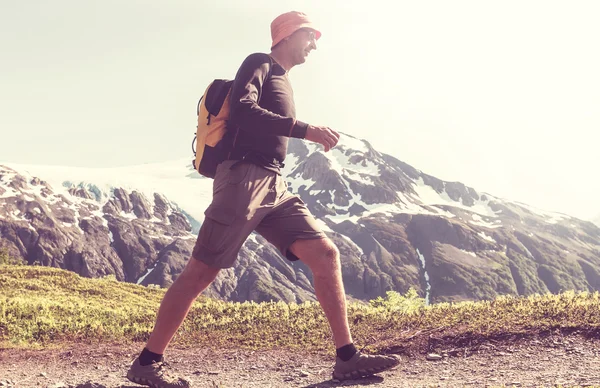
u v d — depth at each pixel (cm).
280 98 428
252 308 1073
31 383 525
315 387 442
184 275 421
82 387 470
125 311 1160
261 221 439
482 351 614
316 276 441
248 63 417
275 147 424
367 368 447
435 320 782
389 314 885
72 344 839
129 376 426
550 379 456
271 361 660
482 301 923
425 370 552
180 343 810
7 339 877
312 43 459
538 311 740
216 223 409
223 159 417
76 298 1858
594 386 404
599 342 590
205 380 558
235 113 403
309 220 439
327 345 731
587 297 827
